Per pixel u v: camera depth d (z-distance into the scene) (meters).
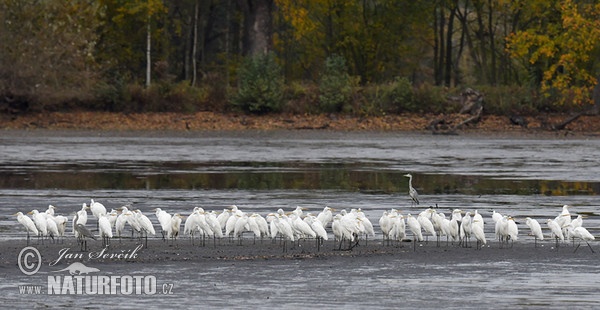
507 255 27.95
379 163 55.34
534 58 80.88
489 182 46.16
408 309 22.11
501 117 80.94
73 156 57.97
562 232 30.14
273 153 61.19
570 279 24.94
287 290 23.70
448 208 37.25
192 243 29.50
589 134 76.12
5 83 78.50
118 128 76.44
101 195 40.44
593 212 36.44
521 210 36.81
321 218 31.05
